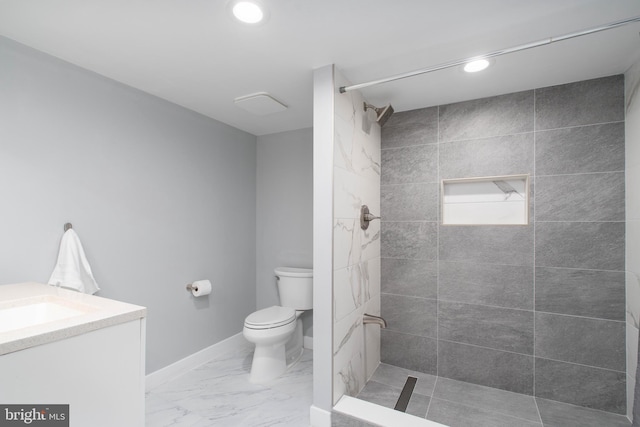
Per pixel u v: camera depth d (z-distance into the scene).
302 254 2.74
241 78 1.79
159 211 2.06
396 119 2.28
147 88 1.92
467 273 2.04
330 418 1.59
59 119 1.56
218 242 2.53
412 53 1.52
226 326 2.60
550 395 1.82
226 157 2.62
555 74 1.69
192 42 1.42
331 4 1.16
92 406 0.89
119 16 1.23
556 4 1.16
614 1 1.14
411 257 2.21
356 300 1.89
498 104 1.97
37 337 0.77
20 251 1.42
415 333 2.19
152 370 2.01
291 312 2.26
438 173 2.13
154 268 2.03
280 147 2.86
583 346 1.74
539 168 1.85
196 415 1.71
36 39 1.40
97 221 1.72
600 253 1.71
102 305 1.06
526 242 1.88
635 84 1.55
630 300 1.60
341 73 1.71
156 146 2.04
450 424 1.61
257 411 1.75
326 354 1.60
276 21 1.26
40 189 1.49
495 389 1.94
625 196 1.65
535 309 1.85
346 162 1.77
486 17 1.24
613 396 1.67
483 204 2.04
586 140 1.74
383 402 1.80
